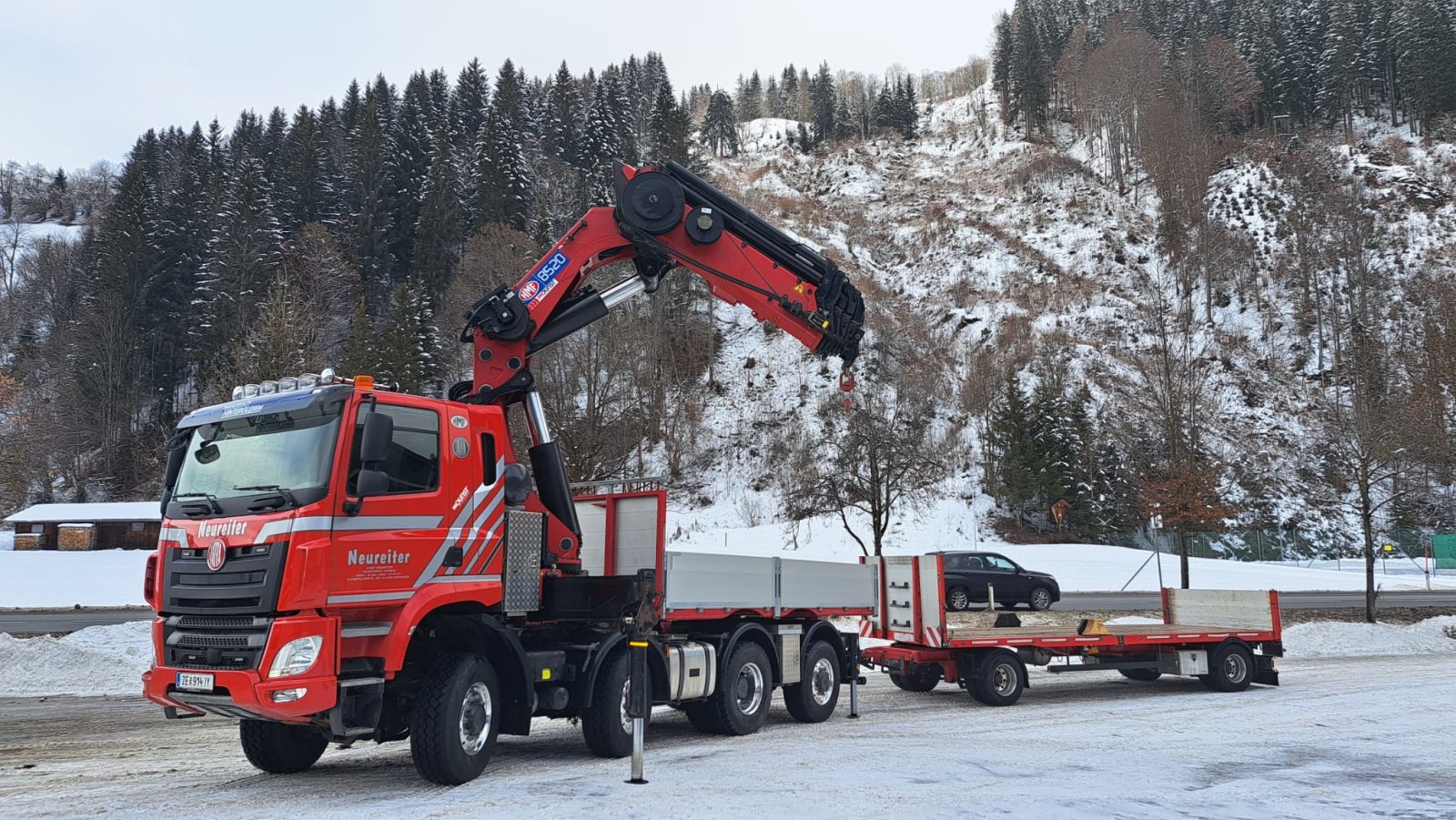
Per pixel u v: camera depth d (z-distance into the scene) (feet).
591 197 275.80
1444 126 316.19
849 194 357.20
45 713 40.98
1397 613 86.28
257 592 21.29
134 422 226.38
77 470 210.18
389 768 28.37
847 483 121.19
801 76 615.98
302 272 211.82
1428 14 337.72
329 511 22.06
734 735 33.63
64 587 109.19
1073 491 169.17
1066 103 414.00
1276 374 218.38
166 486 25.12
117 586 110.63
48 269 278.05
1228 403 206.28
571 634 29.68
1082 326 230.48
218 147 358.84
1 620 75.87
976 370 204.54
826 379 203.92
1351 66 350.64
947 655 43.16
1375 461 85.25
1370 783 25.62
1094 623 47.16
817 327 33.12
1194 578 124.26
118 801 23.07
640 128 353.92
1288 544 170.91
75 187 488.85
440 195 241.76
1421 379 159.53
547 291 31.78
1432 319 206.59
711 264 32.65
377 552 23.03
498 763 28.35
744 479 182.91
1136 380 202.18
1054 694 47.65
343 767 28.66
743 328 229.86
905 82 475.31
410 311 186.80
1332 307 224.53
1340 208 252.01
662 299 201.67
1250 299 241.96
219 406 25.27
